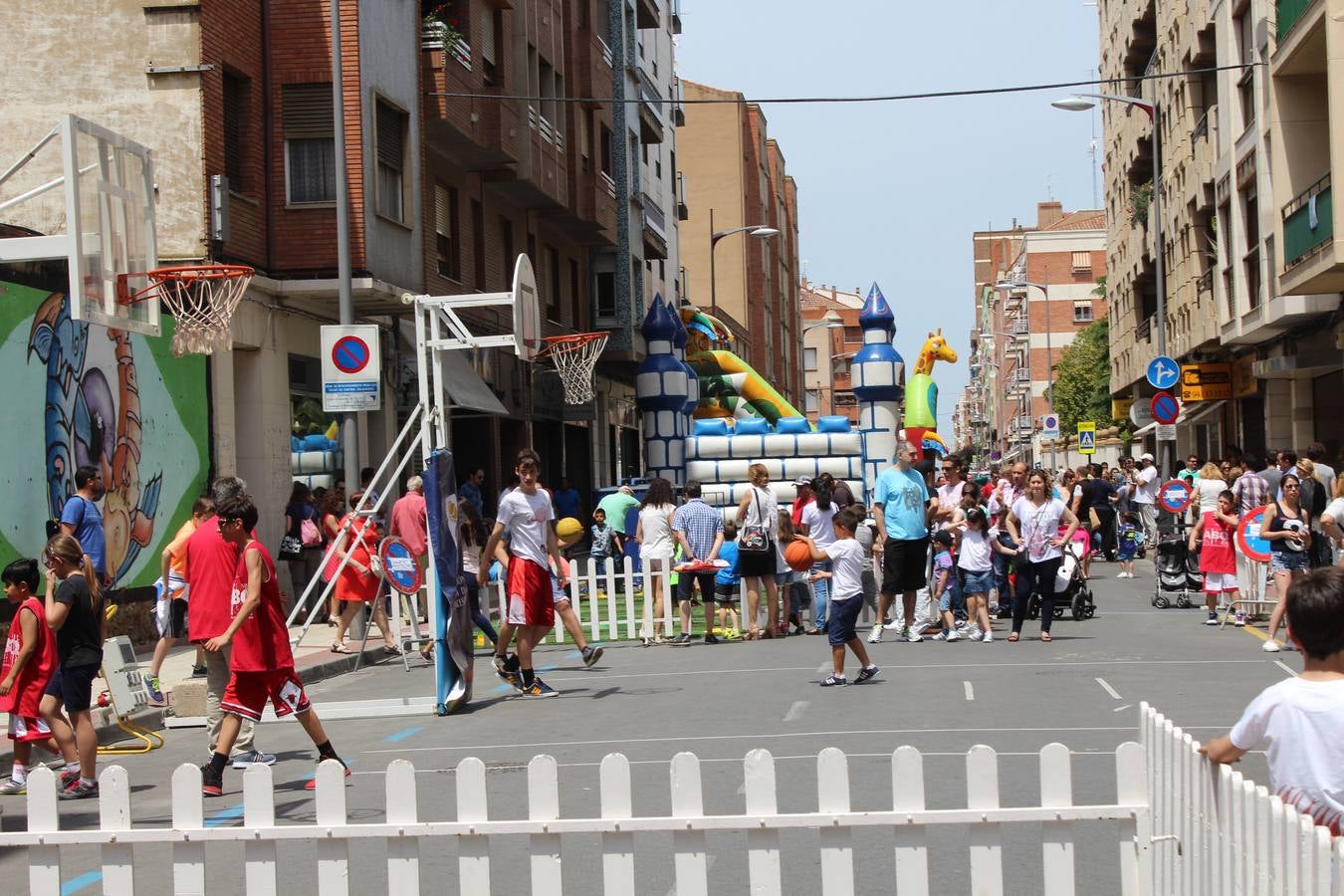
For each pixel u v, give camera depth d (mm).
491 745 13078
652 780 10891
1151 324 56906
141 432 22172
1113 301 72375
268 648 11367
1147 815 6223
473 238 37594
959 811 6102
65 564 11703
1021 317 133250
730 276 91125
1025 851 8422
